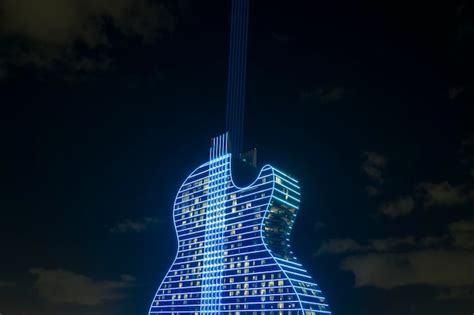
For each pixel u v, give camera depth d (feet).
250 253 645.92
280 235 649.20
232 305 647.97
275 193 644.69
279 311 590.96
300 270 631.56
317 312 597.93
